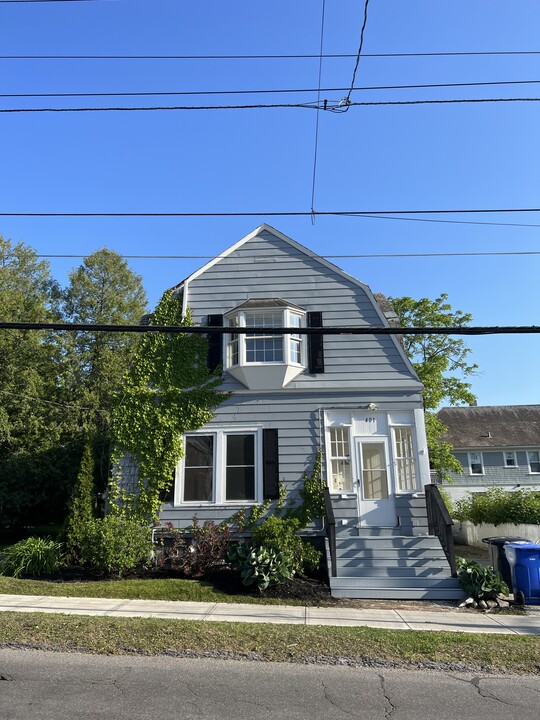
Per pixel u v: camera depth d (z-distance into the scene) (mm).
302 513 13422
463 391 26766
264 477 13766
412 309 27500
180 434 14156
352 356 14555
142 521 13445
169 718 4902
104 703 5203
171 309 15266
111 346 31688
